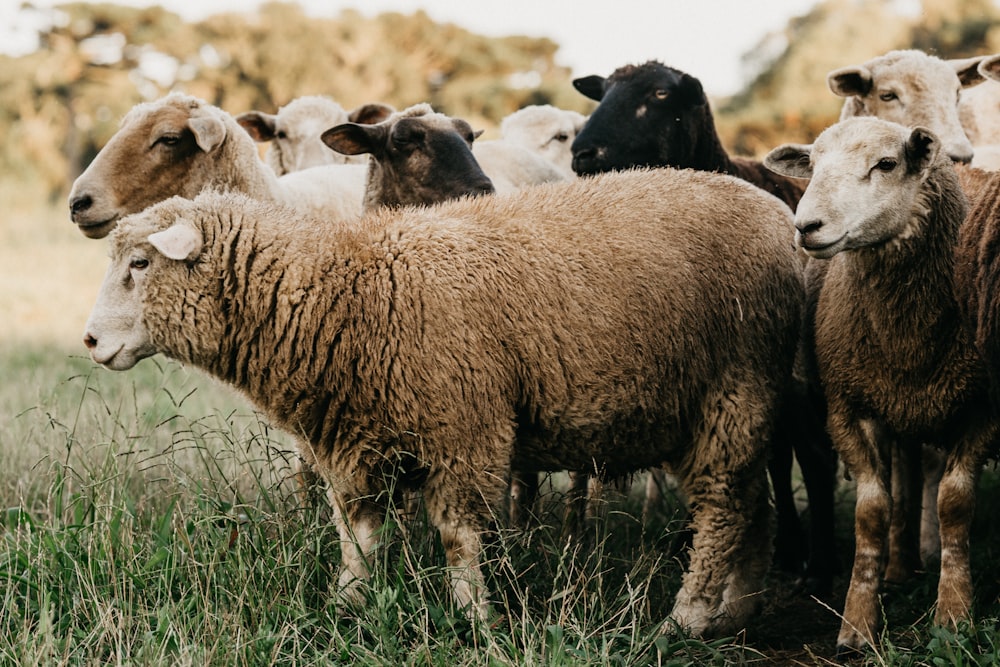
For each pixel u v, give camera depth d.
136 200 6.35
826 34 23.53
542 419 4.91
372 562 4.86
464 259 4.82
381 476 4.82
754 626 5.43
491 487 4.79
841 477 8.15
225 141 6.45
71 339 15.53
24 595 4.82
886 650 4.71
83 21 37.62
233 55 35.75
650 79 7.60
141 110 6.44
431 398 4.62
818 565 6.07
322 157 8.55
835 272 5.26
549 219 5.07
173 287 4.73
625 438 5.05
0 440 7.02
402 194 6.91
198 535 5.06
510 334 4.78
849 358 5.14
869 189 4.81
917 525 5.96
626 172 5.41
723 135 23.70
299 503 5.41
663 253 5.04
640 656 4.47
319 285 4.72
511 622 4.46
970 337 4.81
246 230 4.77
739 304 5.14
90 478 5.36
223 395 9.36
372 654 4.19
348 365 4.68
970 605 4.83
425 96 36.62
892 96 7.18
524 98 36.16
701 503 5.27
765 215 5.38
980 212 4.86
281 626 4.52
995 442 4.93
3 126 37.12
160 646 4.19
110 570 4.72
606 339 4.86
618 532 6.00
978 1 22.72
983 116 8.52
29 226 29.97
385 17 37.22
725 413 5.17
